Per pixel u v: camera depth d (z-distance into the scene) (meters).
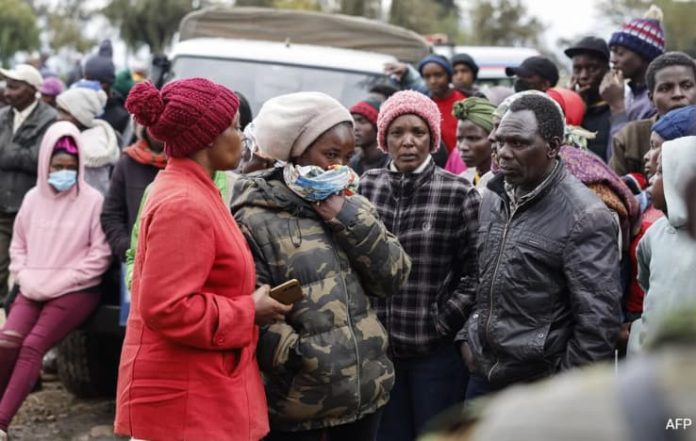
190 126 3.37
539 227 3.88
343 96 7.60
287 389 3.59
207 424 3.32
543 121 3.86
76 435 6.04
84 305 5.90
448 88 7.71
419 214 4.50
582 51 6.74
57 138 5.89
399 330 4.48
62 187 5.86
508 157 3.87
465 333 4.28
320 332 3.55
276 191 3.64
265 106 3.69
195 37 9.10
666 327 1.27
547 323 3.87
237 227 3.51
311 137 3.59
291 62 7.74
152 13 27.27
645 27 6.33
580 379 1.28
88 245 5.95
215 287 3.39
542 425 1.23
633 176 5.19
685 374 1.22
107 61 9.12
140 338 3.39
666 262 3.73
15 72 7.49
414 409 4.54
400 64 7.77
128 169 5.86
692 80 5.27
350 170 3.66
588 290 3.75
